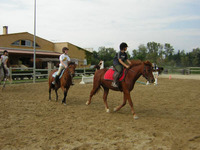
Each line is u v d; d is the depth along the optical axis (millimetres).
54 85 8875
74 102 8742
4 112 6652
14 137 4480
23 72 19312
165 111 7195
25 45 33906
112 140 4348
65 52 8258
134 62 6410
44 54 31875
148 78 6215
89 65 44219
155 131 4934
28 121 5727
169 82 18250
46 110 7094
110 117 6297
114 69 6770
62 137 4504
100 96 10328
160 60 48594
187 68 33500
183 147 3990
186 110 7363
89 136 4574
